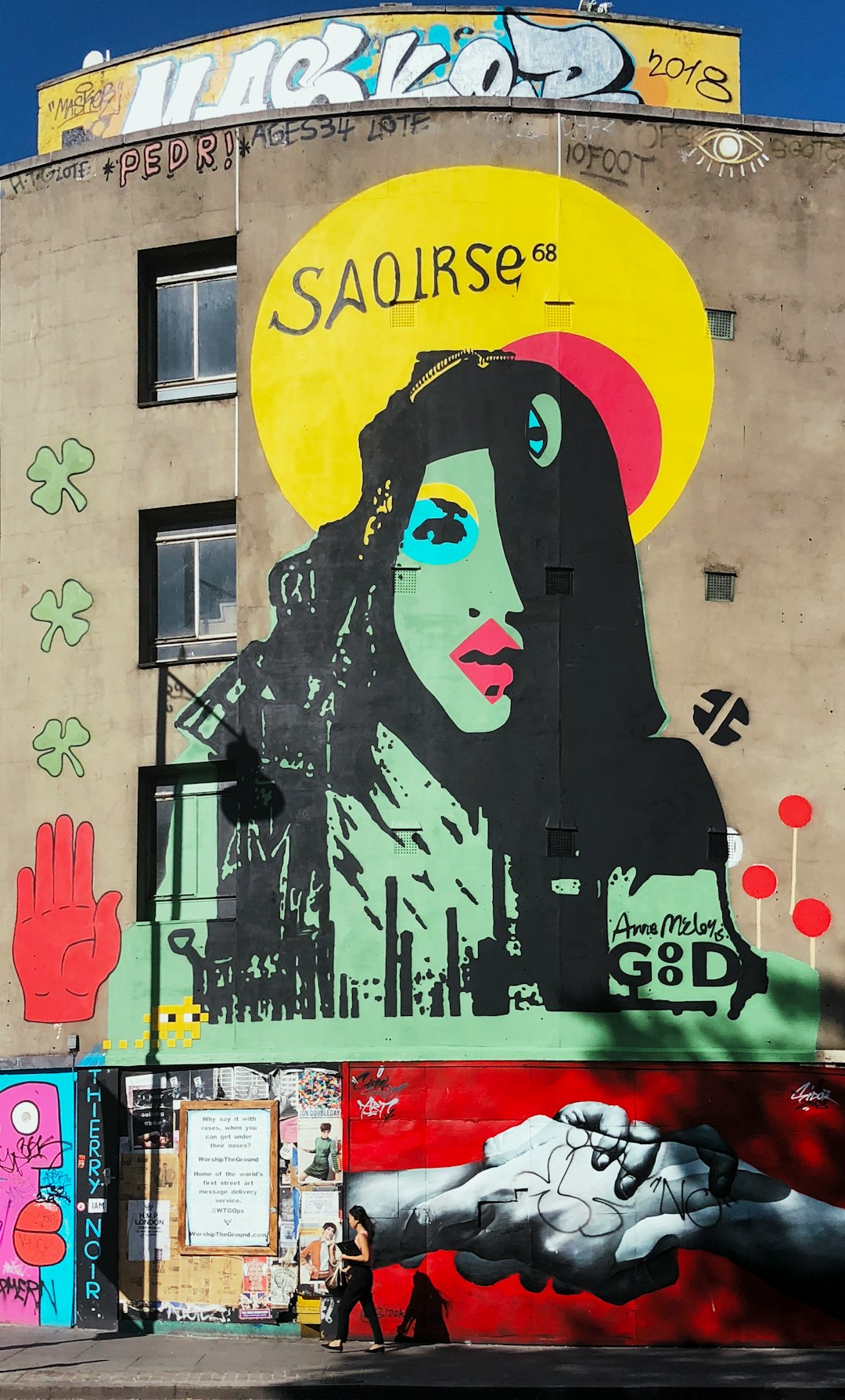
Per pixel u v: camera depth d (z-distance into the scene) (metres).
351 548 21.94
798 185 22.98
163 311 23.47
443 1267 20.05
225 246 23.06
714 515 22.16
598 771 21.42
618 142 22.56
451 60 24.20
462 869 21.14
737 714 21.81
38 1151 21.59
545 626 21.66
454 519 21.88
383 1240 20.17
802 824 21.67
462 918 21.02
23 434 23.48
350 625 21.80
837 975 21.30
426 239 22.27
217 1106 20.94
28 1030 22.03
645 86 24.42
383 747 21.50
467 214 22.27
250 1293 20.38
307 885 21.31
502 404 22.03
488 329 22.11
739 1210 20.30
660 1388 16.86
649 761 21.52
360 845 21.31
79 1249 21.03
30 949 22.25
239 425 22.39
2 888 22.58
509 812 21.25
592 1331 19.89
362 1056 20.66
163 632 22.91
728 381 22.42
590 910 21.05
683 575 21.98
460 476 21.92
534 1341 19.83
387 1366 18.06
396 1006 20.88
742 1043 20.91
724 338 22.48
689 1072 20.61
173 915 21.98
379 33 24.39
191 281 23.39
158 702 22.23
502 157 22.36
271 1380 17.19
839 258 22.94
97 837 22.19
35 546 23.20
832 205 23.03
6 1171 21.70
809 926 21.39
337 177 22.52
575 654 21.66
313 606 21.92
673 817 21.42
